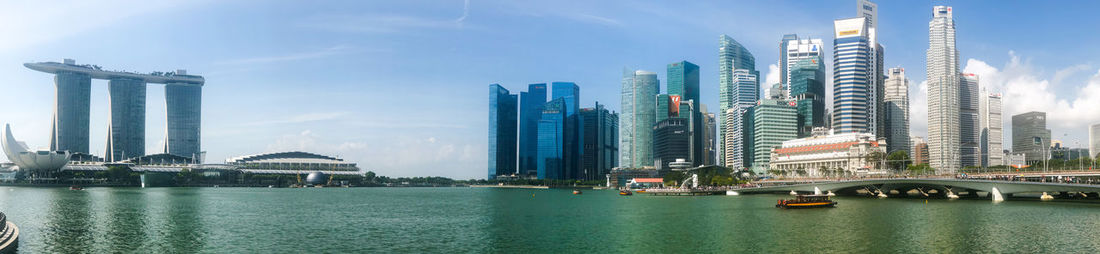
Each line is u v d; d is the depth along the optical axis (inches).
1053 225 5502.0
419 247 4608.8
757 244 4554.6
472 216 7317.9
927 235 4918.8
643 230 5521.7
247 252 4333.2
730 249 4340.6
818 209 7775.6
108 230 5492.1
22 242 4667.8
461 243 4800.7
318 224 6264.8
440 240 4990.2
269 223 6318.9
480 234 5364.2
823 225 5718.5
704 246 4495.6
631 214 7391.7
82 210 7746.1
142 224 6043.3
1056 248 4212.6
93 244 4626.0
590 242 4785.9
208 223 6240.2
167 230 5561.0
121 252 4286.4
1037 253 4030.5
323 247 4598.9
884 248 4288.9
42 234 5137.8
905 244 4458.7
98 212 7445.9
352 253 4311.0
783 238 4854.8
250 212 7824.8
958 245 4384.8
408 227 5989.2
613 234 5260.8
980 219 6092.5
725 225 5836.6
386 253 4313.5
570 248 4503.0
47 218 6535.4
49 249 4367.6
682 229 5556.1
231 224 6171.3
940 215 6614.2
